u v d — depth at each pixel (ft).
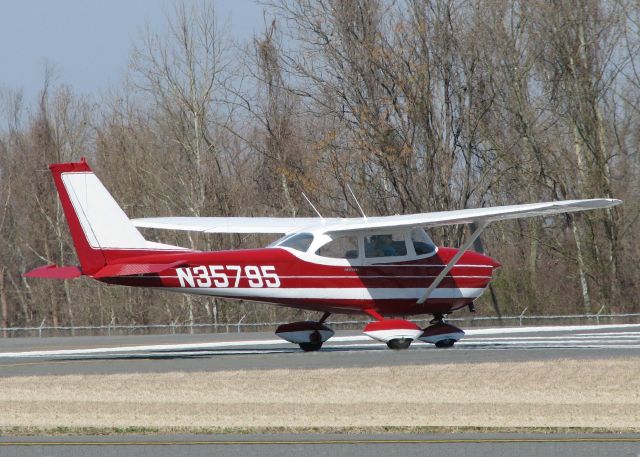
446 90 436.35
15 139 588.50
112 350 241.76
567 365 183.01
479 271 231.50
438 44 434.30
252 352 227.20
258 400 156.56
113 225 205.77
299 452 122.11
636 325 338.54
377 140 422.41
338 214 443.32
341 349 232.94
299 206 458.91
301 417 144.97
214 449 123.95
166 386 167.63
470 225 246.27
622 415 145.07
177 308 463.83
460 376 174.29
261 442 128.16
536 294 424.87
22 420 144.15
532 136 440.45
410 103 424.46
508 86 445.37
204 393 161.58
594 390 163.32
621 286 431.84
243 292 211.82
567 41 431.02
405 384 167.94
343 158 428.15
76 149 567.59
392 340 219.00
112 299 463.01
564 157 447.01
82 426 139.64
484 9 446.60
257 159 491.72
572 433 133.08
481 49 444.14
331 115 447.42
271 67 460.96
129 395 160.76
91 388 166.81
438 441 127.65
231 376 175.11
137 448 124.77
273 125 462.19
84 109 572.51
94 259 204.44
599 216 422.82
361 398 157.58
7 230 581.94
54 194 545.85
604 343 239.30
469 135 440.04
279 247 216.33
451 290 228.43
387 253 222.48
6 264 577.84
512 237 459.73
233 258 211.20
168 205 479.82
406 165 424.46
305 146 464.24
